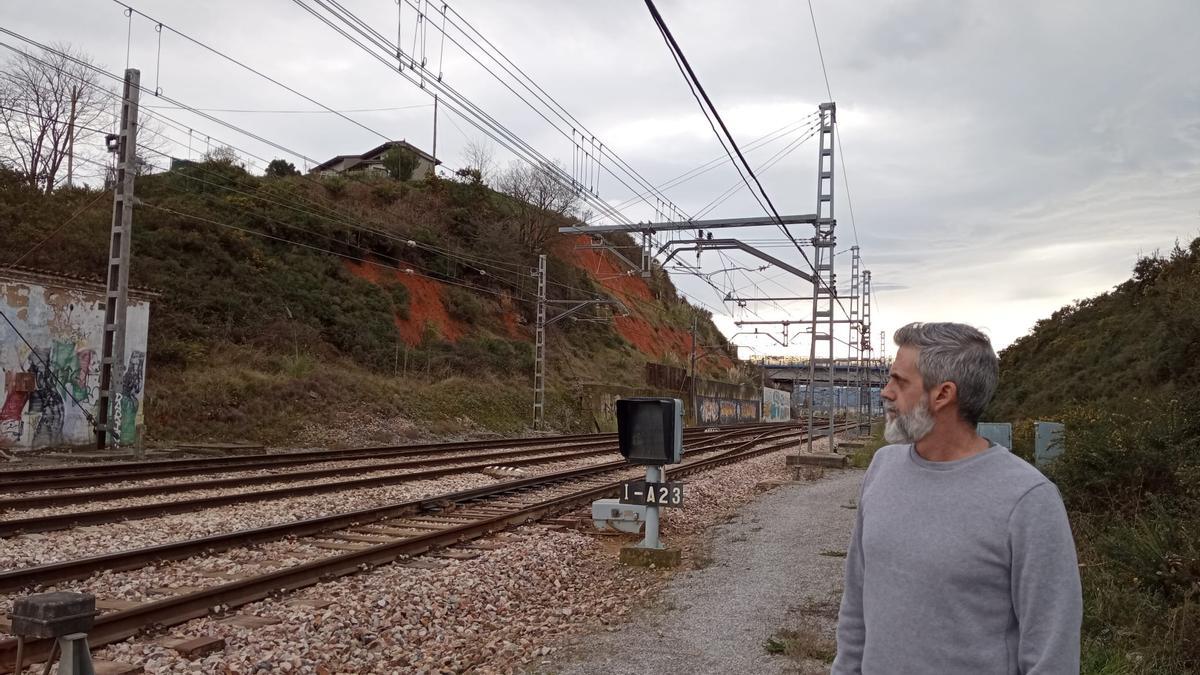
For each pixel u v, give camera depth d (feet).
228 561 30.27
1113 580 24.30
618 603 27.99
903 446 8.72
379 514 41.65
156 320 98.63
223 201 132.05
